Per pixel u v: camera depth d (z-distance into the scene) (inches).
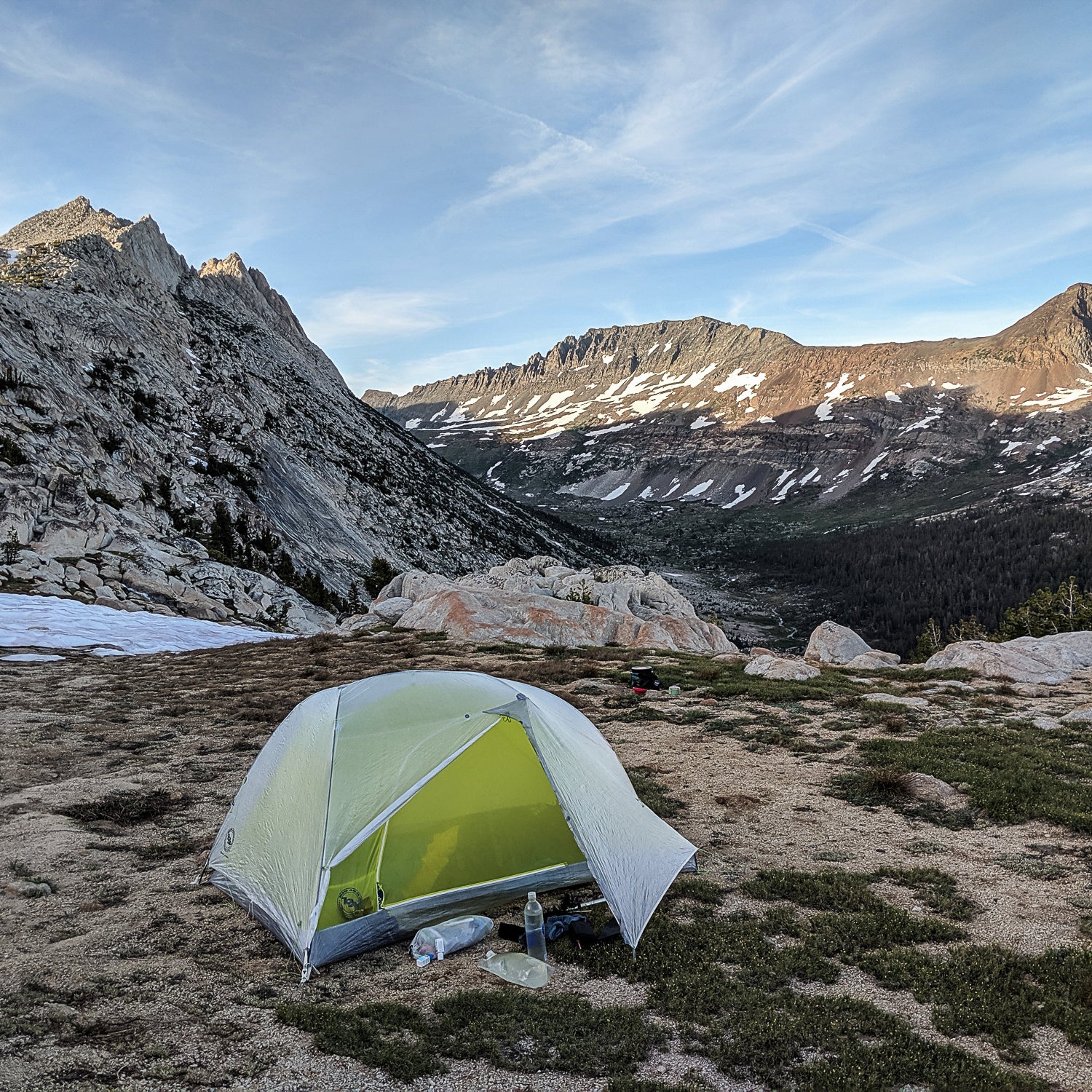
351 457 5944.9
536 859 370.6
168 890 367.2
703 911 354.0
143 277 5423.2
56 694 837.8
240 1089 216.4
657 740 674.8
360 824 328.2
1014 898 370.9
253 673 1010.1
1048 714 776.9
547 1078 230.4
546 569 2001.7
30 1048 227.5
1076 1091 226.1
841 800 521.3
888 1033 254.2
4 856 392.2
